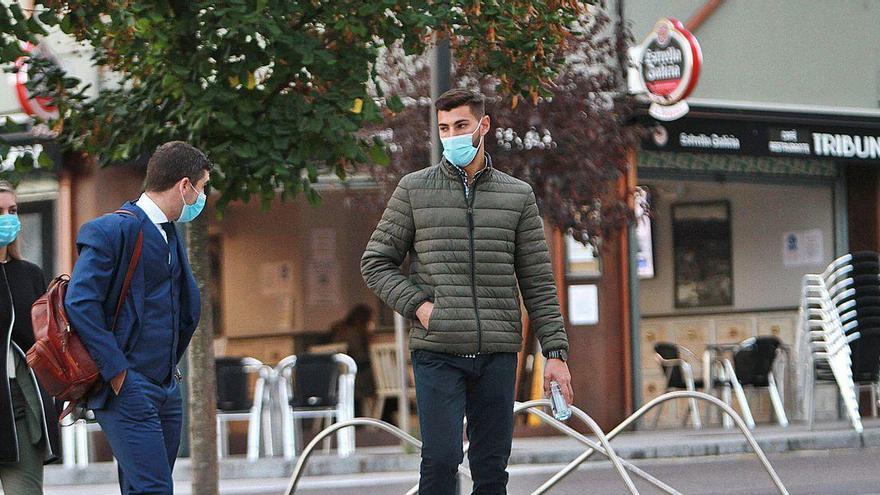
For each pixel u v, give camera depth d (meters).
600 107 57.72
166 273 25.62
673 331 78.81
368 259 26.86
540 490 34.31
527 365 67.94
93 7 32.12
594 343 68.69
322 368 60.44
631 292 69.50
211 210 66.38
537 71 35.38
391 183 56.00
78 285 24.66
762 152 70.81
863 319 66.12
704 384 72.00
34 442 29.30
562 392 26.94
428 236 26.42
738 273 79.44
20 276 29.58
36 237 65.56
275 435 63.69
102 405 24.94
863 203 77.12
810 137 72.62
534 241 26.97
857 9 77.25
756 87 73.62
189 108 32.19
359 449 65.06
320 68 32.53
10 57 32.44
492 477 27.08
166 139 33.31
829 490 44.34
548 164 55.78
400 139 55.47
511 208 26.69
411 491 33.72
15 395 29.27
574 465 33.78
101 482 57.09
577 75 56.44
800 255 77.88
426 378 26.28
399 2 32.97
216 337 67.69
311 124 31.94
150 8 31.22
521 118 54.75
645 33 70.88
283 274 68.12
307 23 33.28
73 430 59.75
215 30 31.25
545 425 66.94
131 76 34.47
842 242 76.88
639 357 69.62
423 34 33.62
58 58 56.06
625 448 57.94
